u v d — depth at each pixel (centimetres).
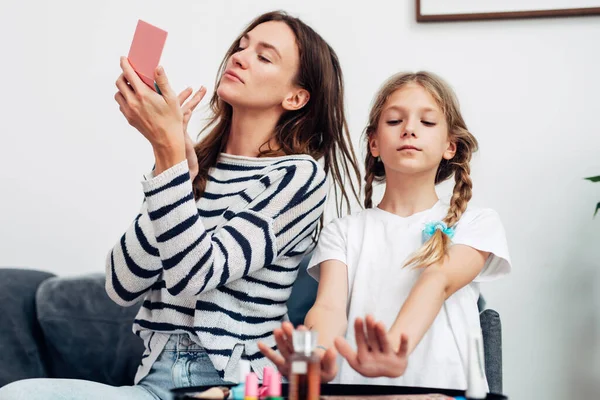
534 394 173
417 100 130
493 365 128
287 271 134
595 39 176
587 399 171
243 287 129
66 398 113
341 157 162
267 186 131
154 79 117
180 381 125
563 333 173
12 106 199
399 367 93
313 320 123
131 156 194
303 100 142
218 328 125
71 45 198
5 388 113
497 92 179
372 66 184
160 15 196
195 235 115
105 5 198
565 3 175
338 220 139
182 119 119
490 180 178
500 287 176
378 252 132
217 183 139
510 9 177
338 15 186
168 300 129
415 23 183
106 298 165
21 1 201
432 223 128
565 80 177
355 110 184
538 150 177
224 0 193
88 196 195
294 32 142
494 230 128
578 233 174
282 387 100
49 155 197
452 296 127
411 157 129
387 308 126
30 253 196
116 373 161
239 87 137
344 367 125
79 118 197
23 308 168
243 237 123
